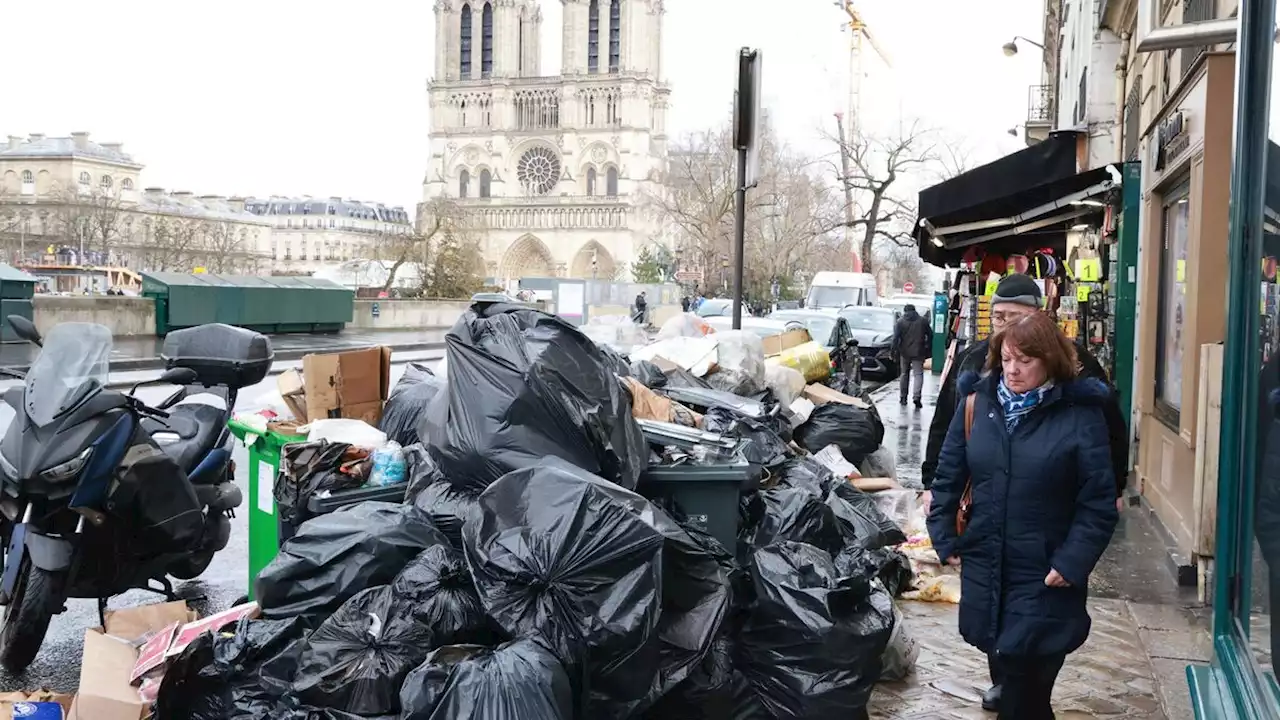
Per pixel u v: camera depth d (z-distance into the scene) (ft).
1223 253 24.50
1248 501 12.09
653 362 26.89
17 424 16.97
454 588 12.89
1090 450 12.34
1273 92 11.18
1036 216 44.93
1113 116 54.65
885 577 20.51
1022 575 12.61
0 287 84.43
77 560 17.37
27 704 13.44
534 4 469.57
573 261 437.99
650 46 453.99
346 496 16.44
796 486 20.51
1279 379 10.09
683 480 16.08
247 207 547.08
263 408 21.09
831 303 134.21
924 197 40.16
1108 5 43.83
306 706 12.13
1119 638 19.33
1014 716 13.23
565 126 443.73
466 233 289.94
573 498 12.37
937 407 25.80
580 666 11.91
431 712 11.18
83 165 409.69
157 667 13.74
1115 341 37.19
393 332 143.54
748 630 14.57
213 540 21.03
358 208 580.71
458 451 14.78
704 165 192.54
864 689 14.46
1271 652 10.37
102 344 17.53
